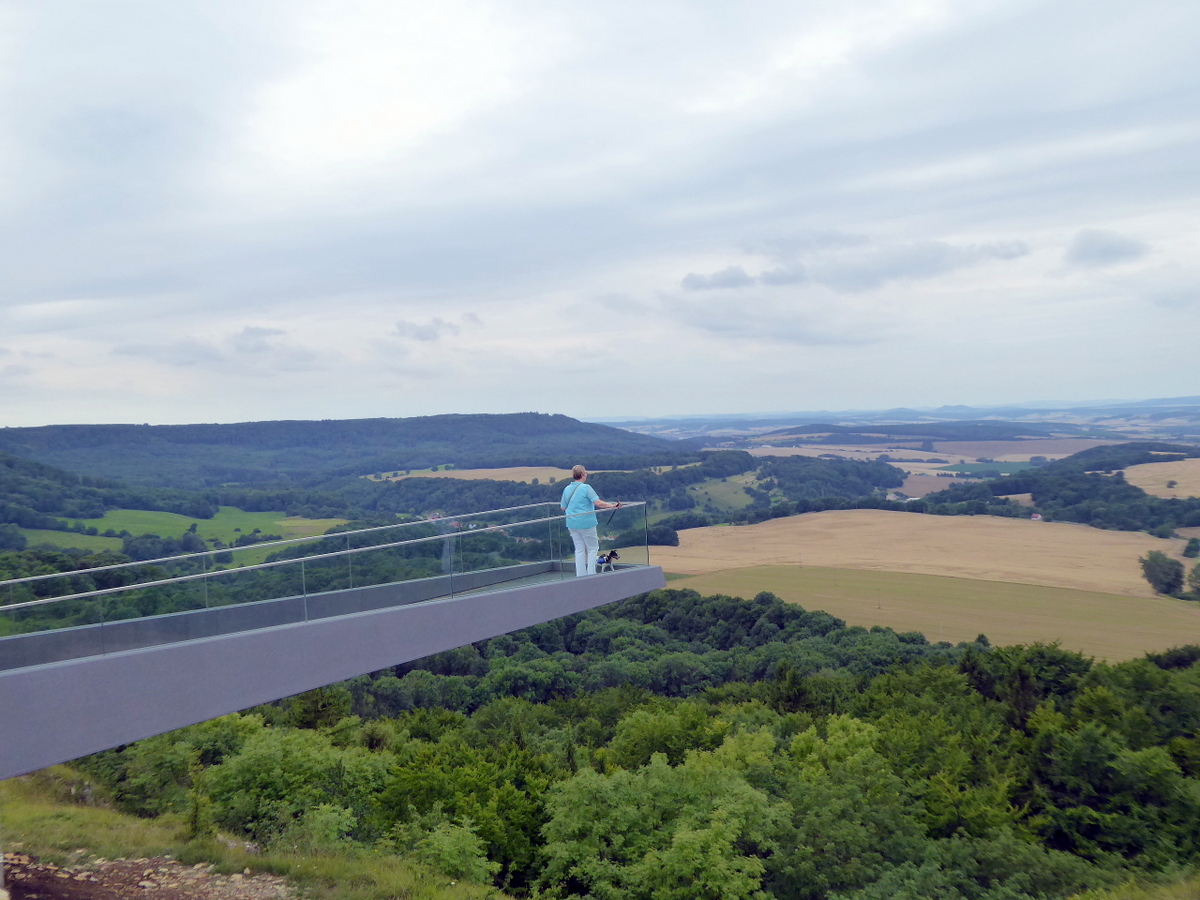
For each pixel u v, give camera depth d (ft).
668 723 114.01
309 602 35.40
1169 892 73.46
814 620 260.01
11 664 27.12
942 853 78.54
